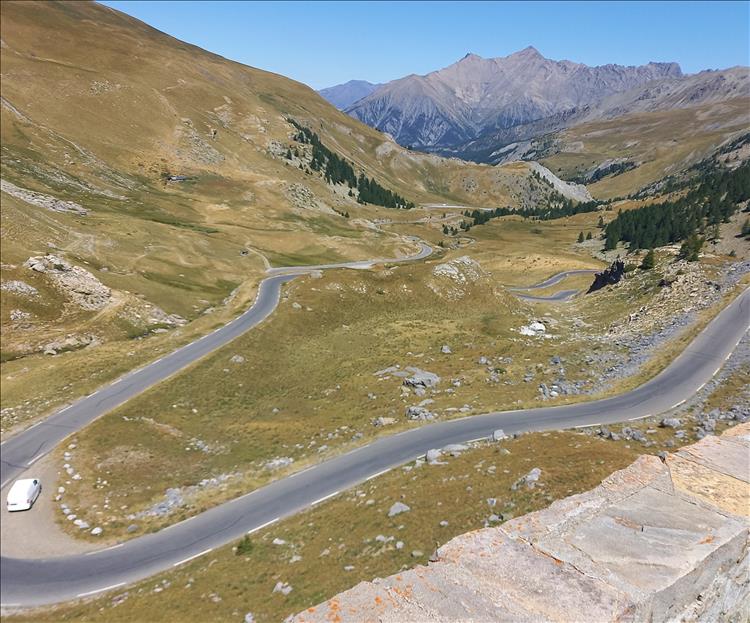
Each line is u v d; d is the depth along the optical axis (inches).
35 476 1519.4
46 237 3196.4
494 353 2650.1
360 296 3393.2
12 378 2020.2
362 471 1502.2
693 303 2807.6
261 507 1379.2
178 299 3218.5
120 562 1203.2
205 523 1331.2
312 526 1203.9
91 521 1363.2
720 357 2086.6
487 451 1429.6
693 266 3304.6
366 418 1919.3
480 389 2142.0
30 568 1188.5
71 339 2396.7
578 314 3654.0
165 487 1528.1
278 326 2849.4
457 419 1790.1
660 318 2792.8
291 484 1477.6
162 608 968.9
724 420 1553.9
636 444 1446.9
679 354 2178.9
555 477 1129.4
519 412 1803.6
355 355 2657.5
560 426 1656.0
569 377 2217.0
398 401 2059.5
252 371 2356.1
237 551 1160.8
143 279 3289.9
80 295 2694.4
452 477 1273.4
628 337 2647.6
